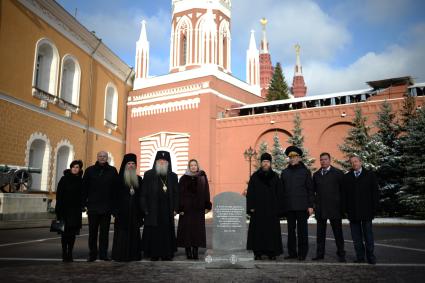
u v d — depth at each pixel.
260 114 36.47
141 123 41.47
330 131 33.66
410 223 20.81
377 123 28.62
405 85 33.28
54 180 28.81
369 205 8.73
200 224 9.55
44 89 29.09
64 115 30.33
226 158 37.44
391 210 26.86
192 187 9.73
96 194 8.97
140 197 9.21
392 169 26.38
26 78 26.11
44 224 19.31
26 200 20.12
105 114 37.72
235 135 37.38
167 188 9.40
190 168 9.93
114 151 39.28
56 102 29.12
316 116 34.09
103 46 35.72
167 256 9.05
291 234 9.63
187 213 9.59
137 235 9.12
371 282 6.42
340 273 7.26
